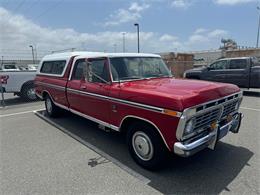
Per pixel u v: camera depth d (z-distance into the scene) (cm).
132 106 355
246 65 1086
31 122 657
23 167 381
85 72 455
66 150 448
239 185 315
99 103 432
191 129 306
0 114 782
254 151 421
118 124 394
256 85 1064
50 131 568
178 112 291
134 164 383
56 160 405
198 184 321
